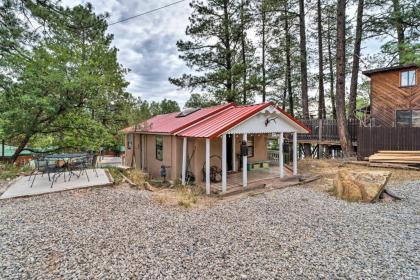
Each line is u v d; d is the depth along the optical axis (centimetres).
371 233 437
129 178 885
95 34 1065
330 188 779
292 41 2003
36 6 845
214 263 339
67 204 590
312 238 418
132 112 1354
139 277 305
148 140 1174
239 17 1669
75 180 805
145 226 470
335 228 461
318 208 585
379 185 625
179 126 895
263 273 315
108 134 1315
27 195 640
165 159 1008
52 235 423
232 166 1012
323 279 301
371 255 358
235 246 389
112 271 318
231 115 843
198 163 885
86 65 1119
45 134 1271
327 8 1909
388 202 622
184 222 495
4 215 515
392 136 1109
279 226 474
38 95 991
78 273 312
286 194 722
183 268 326
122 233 436
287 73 1998
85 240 406
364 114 1564
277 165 1173
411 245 389
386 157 1048
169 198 670
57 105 1034
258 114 812
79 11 945
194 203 634
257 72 1697
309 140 1698
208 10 1616
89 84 1079
